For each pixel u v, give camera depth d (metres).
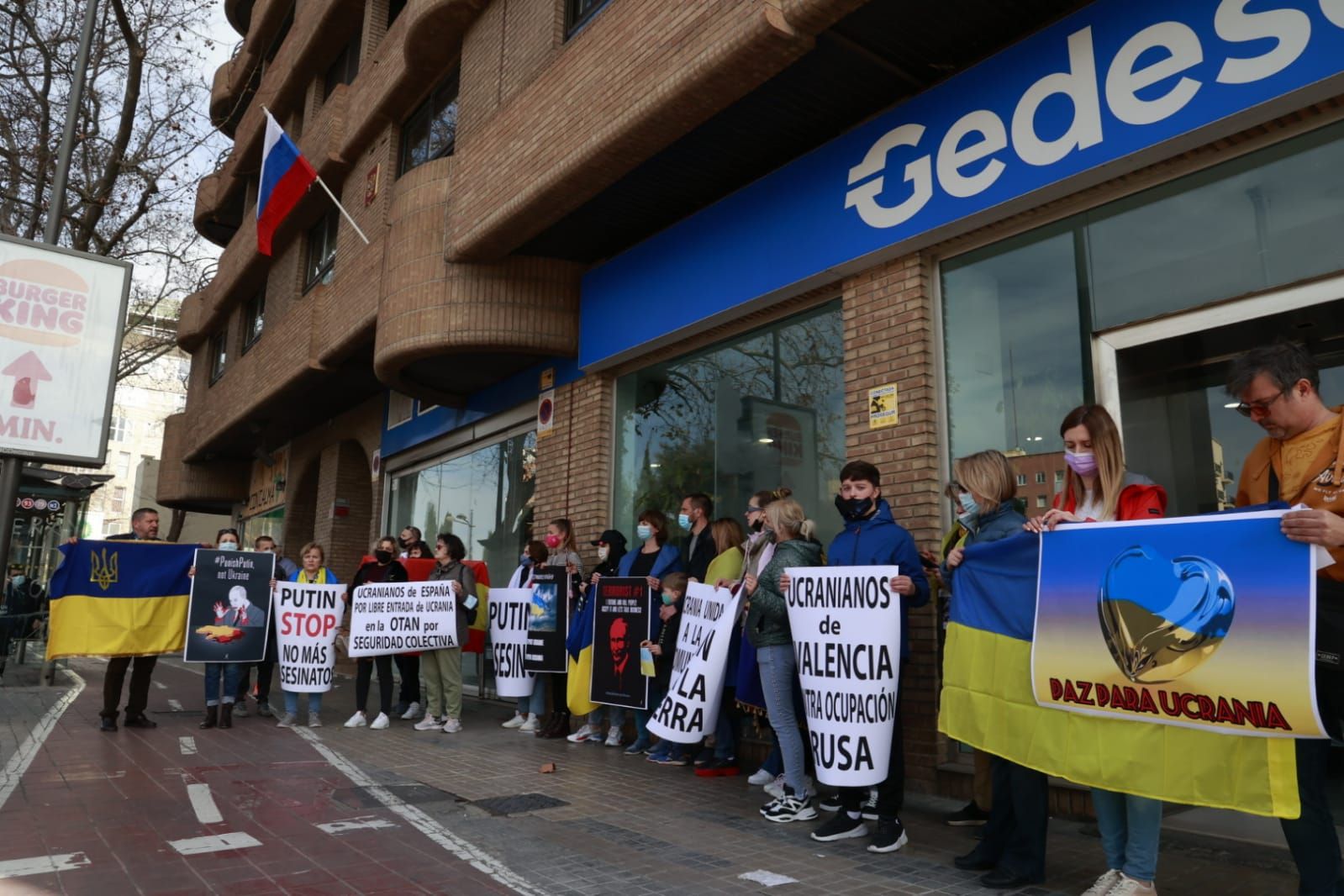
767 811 4.90
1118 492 3.65
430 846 4.34
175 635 8.03
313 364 13.55
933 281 6.16
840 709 4.34
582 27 8.35
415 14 10.63
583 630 7.51
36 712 9.00
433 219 9.89
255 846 4.27
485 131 9.03
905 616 4.50
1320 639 2.93
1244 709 2.98
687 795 5.54
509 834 4.58
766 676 4.97
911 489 5.92
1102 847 4.30
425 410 13.48
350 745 7.37
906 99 6.32
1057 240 5.48
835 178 6.63
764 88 6.39
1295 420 3.18
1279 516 2.99
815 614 4.50
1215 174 4.76
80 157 15.87
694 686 5.65
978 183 5.59
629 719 8.20
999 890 3.66
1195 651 3.13
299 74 17.05
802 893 3.66
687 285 8.04
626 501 9.09
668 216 8.59
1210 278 4.73
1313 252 4.35
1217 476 4.79
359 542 16.47
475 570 9.98
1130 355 5.14
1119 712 3.33
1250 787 2.98
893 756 4.32
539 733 8.02
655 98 6.48
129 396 59.47
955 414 5.95
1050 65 5.26
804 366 7.21
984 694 3.87
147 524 8.47
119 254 18.75
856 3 5.43
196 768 6.13
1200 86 4.53
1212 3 4.53
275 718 9.03
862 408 6.37
